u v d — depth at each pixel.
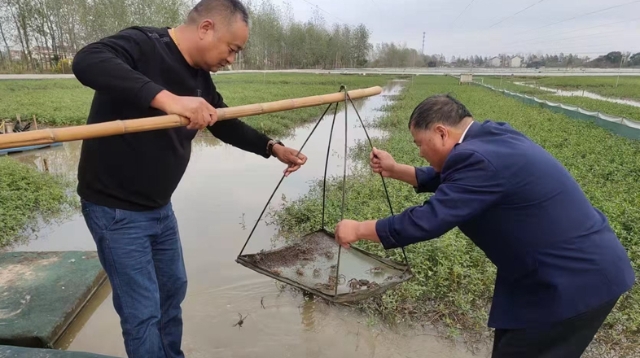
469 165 1.72
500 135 1.82
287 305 3.64
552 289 1.78
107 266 2.04
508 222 1.76
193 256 4.47
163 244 2.28
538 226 1.73
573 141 9.44
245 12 1.99
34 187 6.36
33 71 37.56
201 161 8.88
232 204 6.11
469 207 1.69
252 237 4.96
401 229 1.78
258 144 2.66
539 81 44.81
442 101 1.92
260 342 3.18
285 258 3.03
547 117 14.37
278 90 26.12
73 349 3.09
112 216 1.97
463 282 3.69
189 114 1.73
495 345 2.04
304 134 12.63
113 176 1.94
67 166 8.73
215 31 1.94
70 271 3.75
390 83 43.38
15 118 13.14
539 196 1.71
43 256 4.02
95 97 1.94
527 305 1.87
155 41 1.93
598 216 1.91
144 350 2.08
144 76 1.75
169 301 2.42
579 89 35.53
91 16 35.03
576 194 1.80
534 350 1.89
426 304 3.58
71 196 6.43
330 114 17.80
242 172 7.94
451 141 1.89
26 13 36.06
